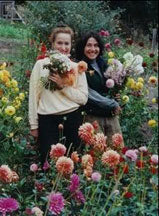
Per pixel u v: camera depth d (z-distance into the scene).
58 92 4.25
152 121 5.65
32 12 10.23
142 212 3.76
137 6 19.61
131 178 3.99
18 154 4.32
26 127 4.73
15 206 2.98
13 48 5.53
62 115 4.25
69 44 4.43
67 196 3.70
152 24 19.56
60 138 4.18
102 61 5.07
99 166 3.92
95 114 4.81
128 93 5.85
